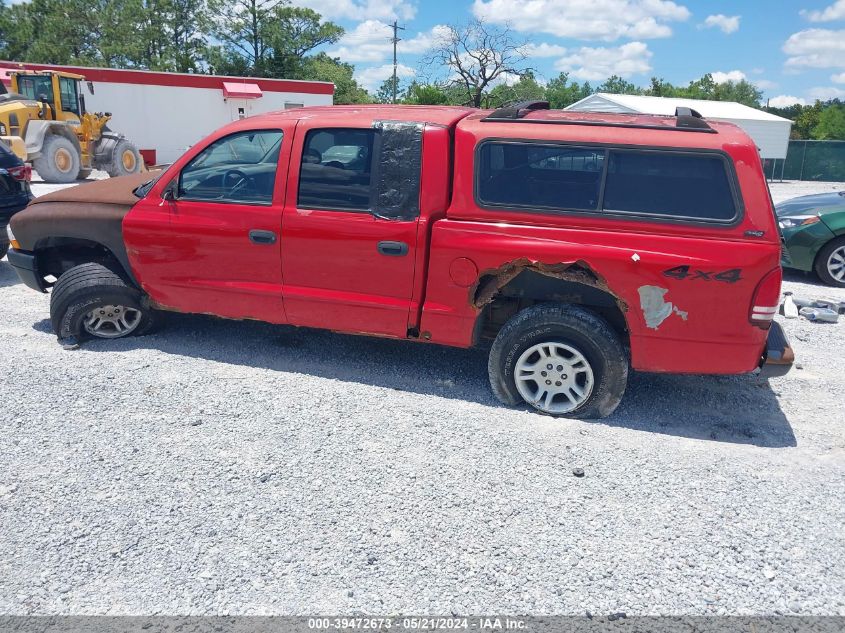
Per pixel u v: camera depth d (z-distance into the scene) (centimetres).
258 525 326
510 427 433
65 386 470
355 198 464
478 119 453
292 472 371
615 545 319
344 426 425
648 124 434
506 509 344
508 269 437
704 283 405
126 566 297
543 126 435
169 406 445
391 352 557
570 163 427
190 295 521
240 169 493
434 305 459
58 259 575
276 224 479
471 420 441
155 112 3084
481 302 449
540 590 289
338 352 553
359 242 462
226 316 518
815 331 654
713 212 406
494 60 2728
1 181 768
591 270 421
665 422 452
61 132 2008
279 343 567
